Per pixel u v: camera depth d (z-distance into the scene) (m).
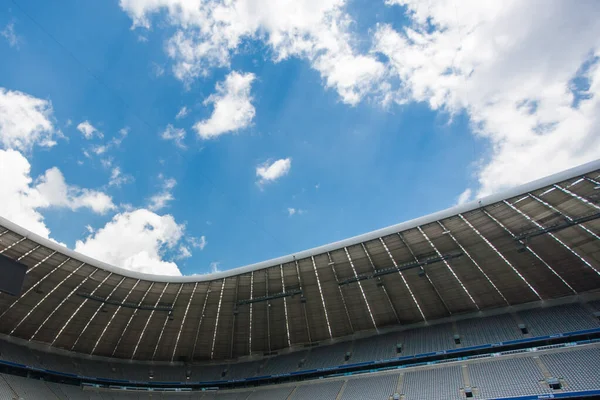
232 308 45.16
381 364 39.03
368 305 42.19
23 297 37.44
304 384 42.00
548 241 31.92
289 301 43.91
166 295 43.00
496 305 38.53
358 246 37.22
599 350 29.41
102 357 46.91
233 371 47.84
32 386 38.50
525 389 28.27
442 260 36.09
